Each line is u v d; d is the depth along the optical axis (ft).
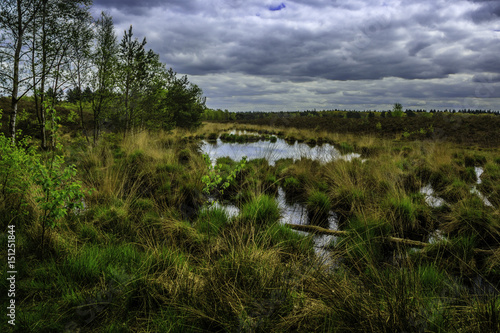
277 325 6.95
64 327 7.15
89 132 41.09
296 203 20.18
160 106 49.90
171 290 8.50
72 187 10.46
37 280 8.87
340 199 19.56
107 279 8.93
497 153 45.19
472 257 11.50
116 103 41.39
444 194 21.31
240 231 13.37
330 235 14.43
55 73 31.89
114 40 38.09
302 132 82.84
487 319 6.28
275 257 9.70
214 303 7.59
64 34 31.42
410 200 17.62
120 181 20.43
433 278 9.39
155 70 44.27
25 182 12.46
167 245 11.97
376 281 8.59
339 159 27.89
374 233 13.52
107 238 12.17
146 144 33.99
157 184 21.93
